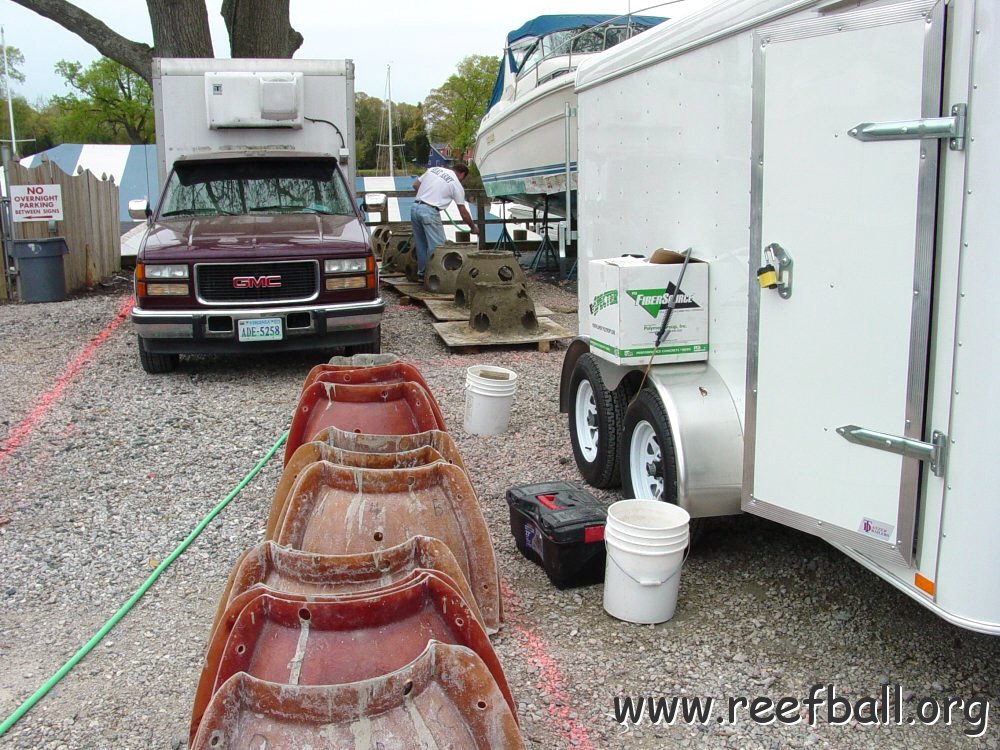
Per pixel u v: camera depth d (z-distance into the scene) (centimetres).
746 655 356
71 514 501
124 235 1995
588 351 549
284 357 917
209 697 208
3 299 1300
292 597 205
